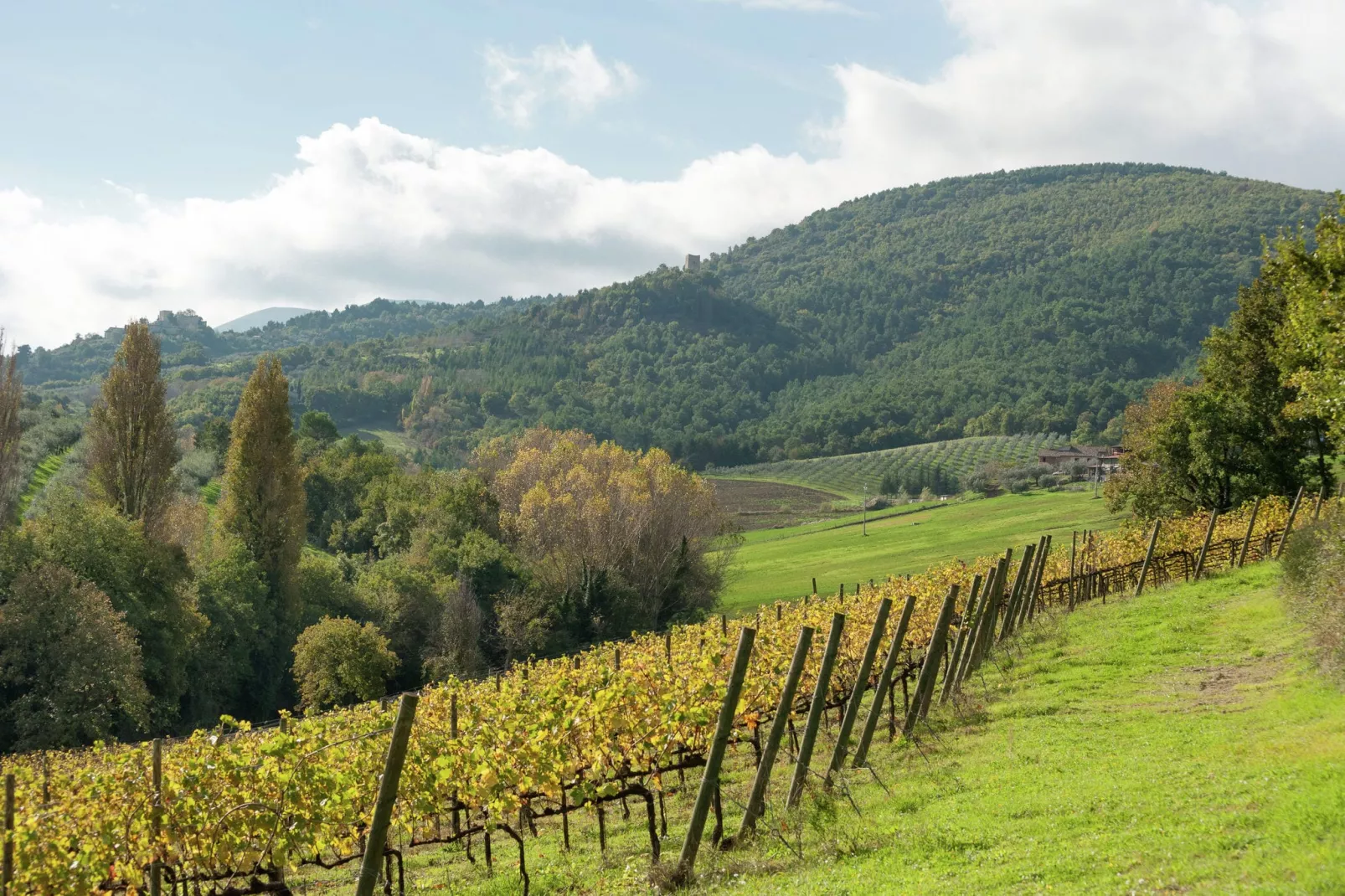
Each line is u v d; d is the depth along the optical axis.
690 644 21.14
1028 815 10.72
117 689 41.62
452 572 67.69
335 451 115.19
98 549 48.12
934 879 8.92
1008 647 24.55
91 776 11.73
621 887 11.22
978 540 102.19
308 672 52.50
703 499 73.94
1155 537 31.59
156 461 57.28
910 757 15.54
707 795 11.02
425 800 12.59
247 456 61.09
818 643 21.14
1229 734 13.04
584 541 67.06
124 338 57.25
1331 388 26.42
